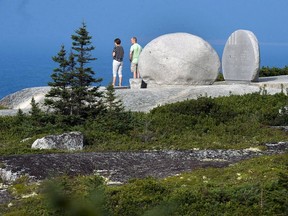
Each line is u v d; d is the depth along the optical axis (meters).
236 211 19.25
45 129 36.84
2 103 58.22
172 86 56.66
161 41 57.25
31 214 20.09
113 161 28.83
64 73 39.09
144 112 46.16
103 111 39.72
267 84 56.59
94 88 39.47
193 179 24.75
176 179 24.89
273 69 70.81
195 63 56.09
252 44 57.44
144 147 33.38
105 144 33.97
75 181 24.88
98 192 4.64
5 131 38.22
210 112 41.38
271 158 27.42
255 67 57.19
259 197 19.86
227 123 39.56
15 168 26.64
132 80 60.41
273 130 37.59
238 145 33.44
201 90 51.53
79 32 38.78
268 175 24.25
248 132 37.19
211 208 19.67
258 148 32.56
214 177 25.14
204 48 56.53
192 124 39.12
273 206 19.12
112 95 39.06
